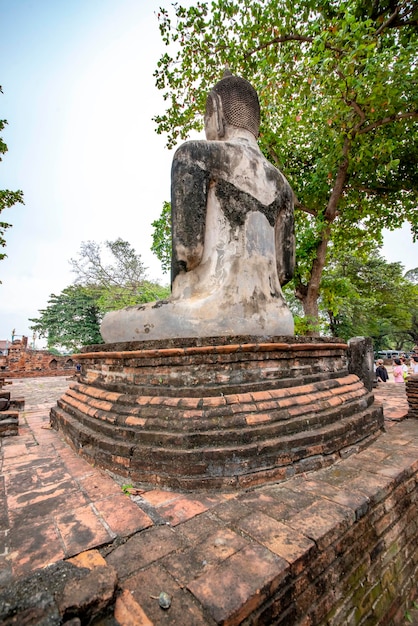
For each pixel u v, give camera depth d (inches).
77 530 76.4
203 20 305.4
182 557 66.3
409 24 254.7
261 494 92.0
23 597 51.3
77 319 1206.3
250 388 115.6
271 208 159.5
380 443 134.3
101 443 112.9
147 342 125.0
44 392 440.8
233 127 173.2
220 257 143.2
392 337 1560.0
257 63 313.0
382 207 443.8
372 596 86.6
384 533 95.0
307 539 71.0
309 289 385.4
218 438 99.1
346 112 251.6
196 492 93.7
